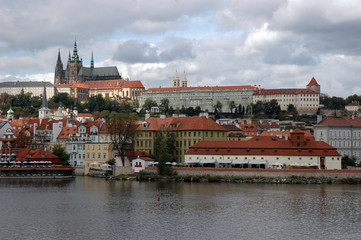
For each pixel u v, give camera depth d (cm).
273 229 15700
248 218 17088
